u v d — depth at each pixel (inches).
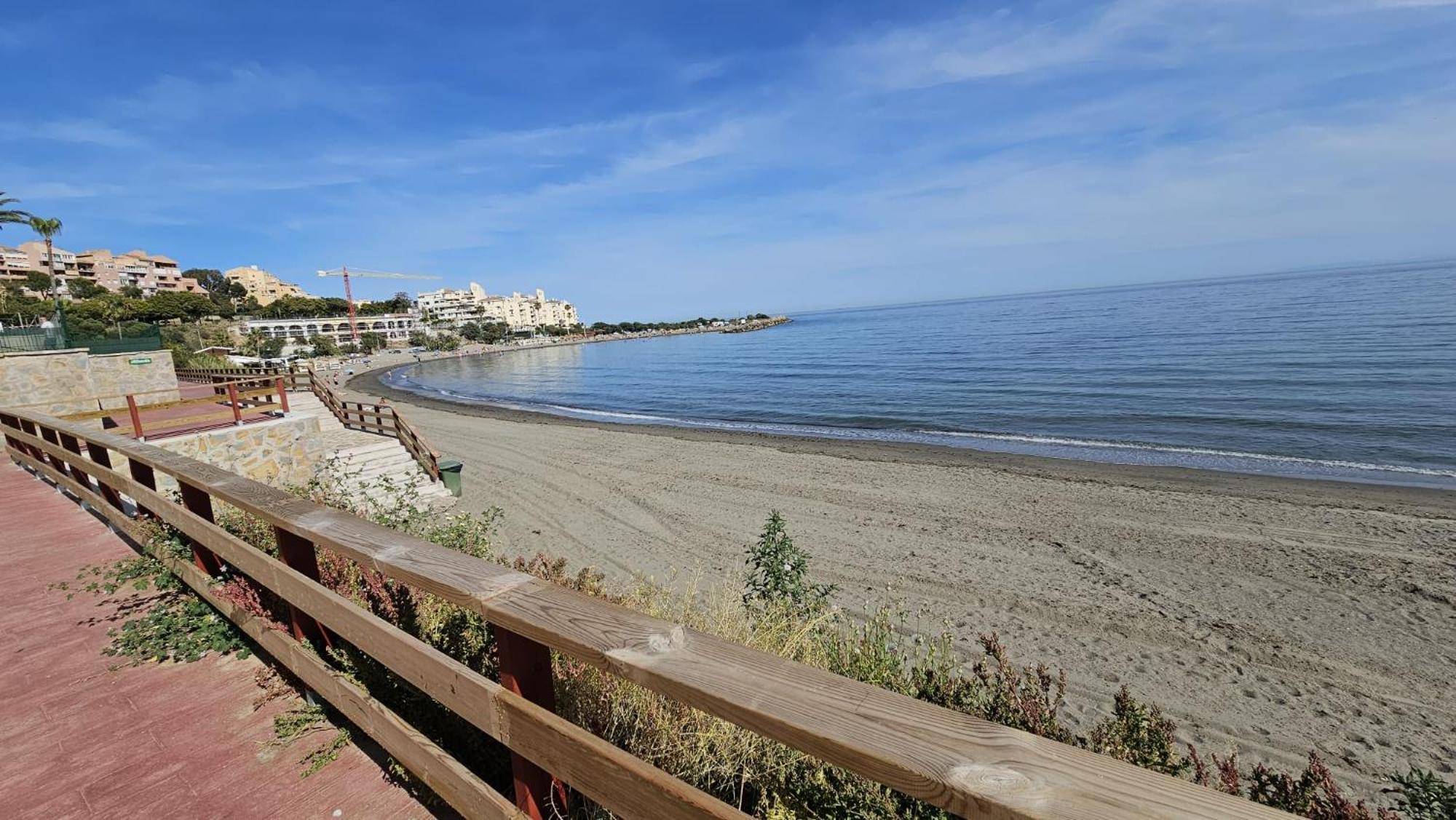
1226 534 404.8
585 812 66.9
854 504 504.1
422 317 6397.6
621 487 578.2
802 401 1288.1
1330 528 407.8
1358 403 820.6
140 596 148.3
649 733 87.3
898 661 147.8
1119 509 467.5
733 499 528.1
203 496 130.6
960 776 32.3
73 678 111.5
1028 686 130.0
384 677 87.7
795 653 133.8
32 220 1311.5
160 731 95.4
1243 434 721.6
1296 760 205.0
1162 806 28.9
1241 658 264.1
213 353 1974.7
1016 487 541.0
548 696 59.4
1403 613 294.0
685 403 1382.9
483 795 61.8
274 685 105.7
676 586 355.3
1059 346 1940.2
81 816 78.7
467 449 789.9
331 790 81.1
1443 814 99.9
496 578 60.5
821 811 82.6
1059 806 29.6
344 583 113.7
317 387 768.3
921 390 1295.5
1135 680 251.8
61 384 519.5
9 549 184.5
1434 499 462.9
